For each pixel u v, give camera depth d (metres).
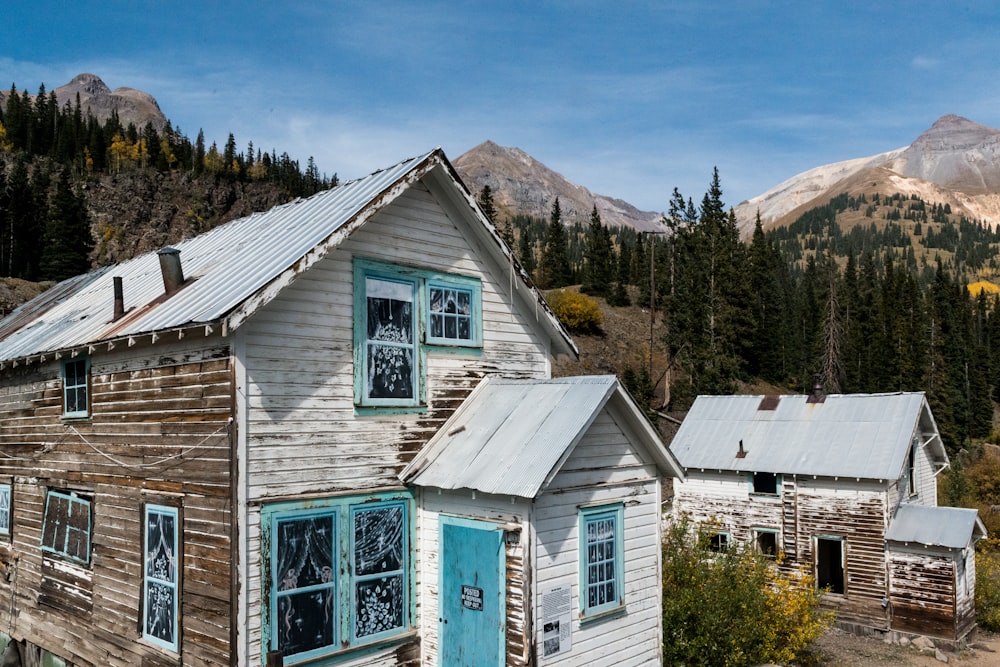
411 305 12.75
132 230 120.12
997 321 109.12
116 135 138.25
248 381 10.21
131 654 11.56
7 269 92.00
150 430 11.45
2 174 105.25
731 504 27.77
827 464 25.53
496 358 14.23
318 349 11.16
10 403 15.36
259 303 10.02
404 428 12.27
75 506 13.16
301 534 10.69
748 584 16.23
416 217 12.93
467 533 11.43
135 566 11.64
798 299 101.06
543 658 10.68
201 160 140.12
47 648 13.71
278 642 10.25
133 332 10.88
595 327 66.69
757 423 28.95
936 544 22.81
